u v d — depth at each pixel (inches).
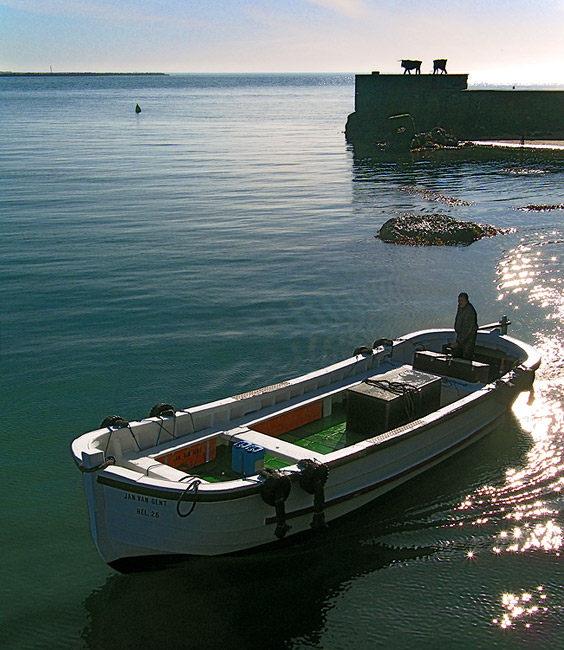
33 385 534.9
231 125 3344.0
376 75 2460.6
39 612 308.2
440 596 314.3
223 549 323.0
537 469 420.5
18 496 392.5
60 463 426.9
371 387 413.7
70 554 346.6
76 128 3139.8
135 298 744.3
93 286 784.9
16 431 465.1
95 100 6323.8
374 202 1325.0
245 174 1697.8
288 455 350.3
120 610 309.4
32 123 3447.3
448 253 930.7
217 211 1227.2
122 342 622.5
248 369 563.5
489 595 313.9
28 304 724.0
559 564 335.0
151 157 2030.0
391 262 885.2
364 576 328.5
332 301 729.0
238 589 321.7
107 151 2186.3
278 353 595.5
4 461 428.1
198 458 371.2
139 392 523.2
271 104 5644.7
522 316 676.1
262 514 324.8
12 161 1904.5
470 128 2426.2
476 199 1359.5
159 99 6638.8
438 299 732.0
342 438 405.7
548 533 358.9
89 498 319.0
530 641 286.4
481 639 288.2
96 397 514.9
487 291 757.9
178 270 850.1
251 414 403.2
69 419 481.7
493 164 1892.2
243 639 291.6
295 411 417.1
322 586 322.7
